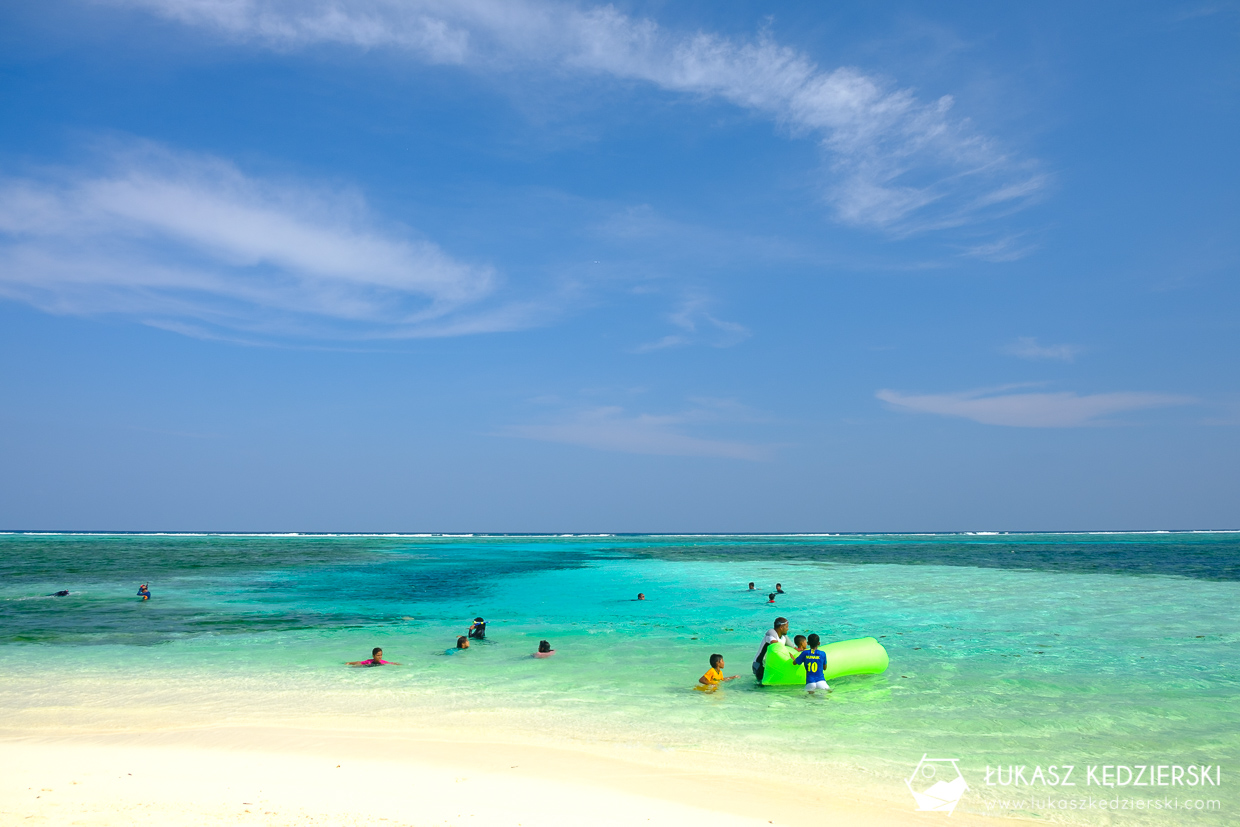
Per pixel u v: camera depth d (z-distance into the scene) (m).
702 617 21.41
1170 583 30.94
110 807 6.64
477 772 8.10
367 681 12.79
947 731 9.75
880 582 32.56
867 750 8.96
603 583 33.78
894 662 14.21
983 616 20.78
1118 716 10.42
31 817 6.25
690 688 12.27
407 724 10.11
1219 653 15.02
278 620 20.86
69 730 9.71
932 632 17.94
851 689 12.09
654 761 8.54
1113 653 15.04
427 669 13.83
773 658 12.26
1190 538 132.25
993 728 9.88
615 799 7.29
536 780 7.84
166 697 11.59
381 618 21.41
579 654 15.38
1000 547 80.31
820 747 9.07
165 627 19.30
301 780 7.71
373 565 48.25
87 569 40.69
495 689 12.16
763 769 8.27
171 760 8.34
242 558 55.56
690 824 6.66
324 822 6.45
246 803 6.92
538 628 19.28
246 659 14.82
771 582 33.50
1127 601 24.28
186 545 85.38
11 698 11.48
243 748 8.93
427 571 42.50
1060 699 11.36
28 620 20.48
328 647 16.28
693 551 72.50
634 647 16.28
